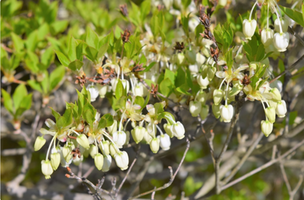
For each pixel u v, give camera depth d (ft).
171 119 1.49
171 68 1.60
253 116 1.85
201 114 1.55
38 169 3.22
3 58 1.81
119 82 1.47
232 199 2.67
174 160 3.20
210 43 1.56
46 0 2.04
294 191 1.96
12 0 1.99
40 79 1.84
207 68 1.51
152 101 1.62
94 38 1.53
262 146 1.77
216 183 1.73
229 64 1.46
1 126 2.10
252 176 3.03
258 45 1.52
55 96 2.04
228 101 1.51
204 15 1.48
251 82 1.46
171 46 1.60
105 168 1.49
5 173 3.34
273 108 1.45
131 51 1.51
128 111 1.49
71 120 1.45
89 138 1.46
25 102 1.83
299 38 1.50
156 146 1.49
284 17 1.50
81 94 1.46
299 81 2.00
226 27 1.52
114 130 1.49
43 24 1.92
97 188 1.56
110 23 1.94
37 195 1.95
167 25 2.06
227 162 1.89
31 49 1.87
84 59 1.60
